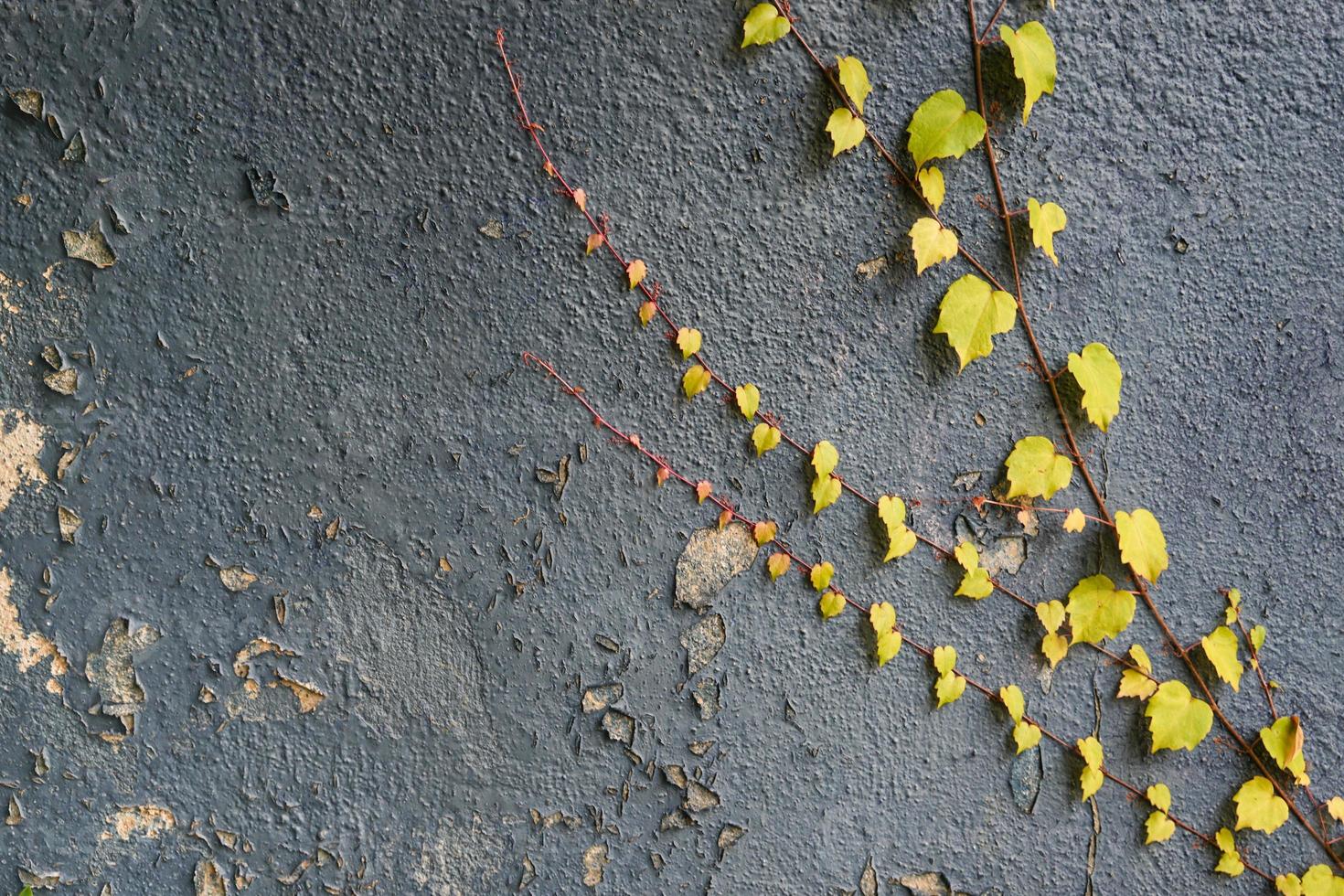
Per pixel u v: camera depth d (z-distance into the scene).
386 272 1.07
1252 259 1.10
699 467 1.09
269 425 1.07
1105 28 1.07
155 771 1.08
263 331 1.07
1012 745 1.12
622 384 1.08
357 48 1.05
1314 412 1.11
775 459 1.09
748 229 1.08
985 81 1.07
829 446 1.09
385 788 1.09
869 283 1.08
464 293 1.07
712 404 1.09
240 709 1.08
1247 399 1.11
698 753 1.10
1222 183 1.09
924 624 1.11
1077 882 1.13
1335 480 1.12
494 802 1.10
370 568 1.08
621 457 1.09
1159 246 1.09
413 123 1.05
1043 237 1.06
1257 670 1.12
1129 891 1.13
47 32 1.03
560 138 1.06
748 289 1.08
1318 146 1.09
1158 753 1.12
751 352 1.08
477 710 1.09
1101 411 1.08
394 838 1.10
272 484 1.07
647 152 1.07
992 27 1.06
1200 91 1.08
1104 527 1.11
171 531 1.07
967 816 1.12
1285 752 1.12
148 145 1.05
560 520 1.09
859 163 1.07
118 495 1.07
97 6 1.03
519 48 1.05
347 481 1.08
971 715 1.11
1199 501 1.11
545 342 1.08
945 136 1.06
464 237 1.07
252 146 1.05
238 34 1.04
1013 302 1.07
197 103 1.05
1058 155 1.08
